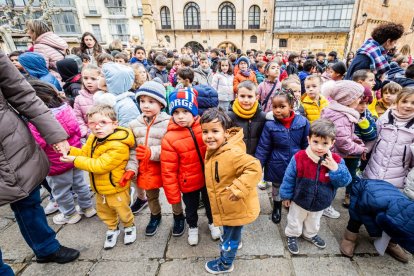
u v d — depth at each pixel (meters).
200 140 1.85
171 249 2.02
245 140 2.36
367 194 1.75
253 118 2.32
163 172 1.89
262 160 2.23
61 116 2.06
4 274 1.50
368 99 2.07
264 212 2.46
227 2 27.95
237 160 1.53
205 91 2.92
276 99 2.05
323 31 25.12
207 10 28.44
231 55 7.65
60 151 1.66
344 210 2.47
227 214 1.64
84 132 2.69
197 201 2.01
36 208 1.75
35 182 1.55
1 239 2.18
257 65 7.11
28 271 1.85
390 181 2.02
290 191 1.88
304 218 1.94
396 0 25.02
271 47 28.00
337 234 2.15
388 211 1.61
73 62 3.26
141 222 2.37
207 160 1.66
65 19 25.77
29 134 1.54
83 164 1.77
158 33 29.81
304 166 1.78
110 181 1.87
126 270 1.83
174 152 1.84
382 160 2.04
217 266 1.78
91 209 2.45
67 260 1.90
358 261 1.86
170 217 2.42
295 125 2.14
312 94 2.75
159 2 28.73
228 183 1.60
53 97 2.05
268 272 1.78
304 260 1.87
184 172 1.88
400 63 4.98
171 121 1.89
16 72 1.41
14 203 1.65
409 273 1.75
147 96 1.90
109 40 27.08
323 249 1.97
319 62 7.25
